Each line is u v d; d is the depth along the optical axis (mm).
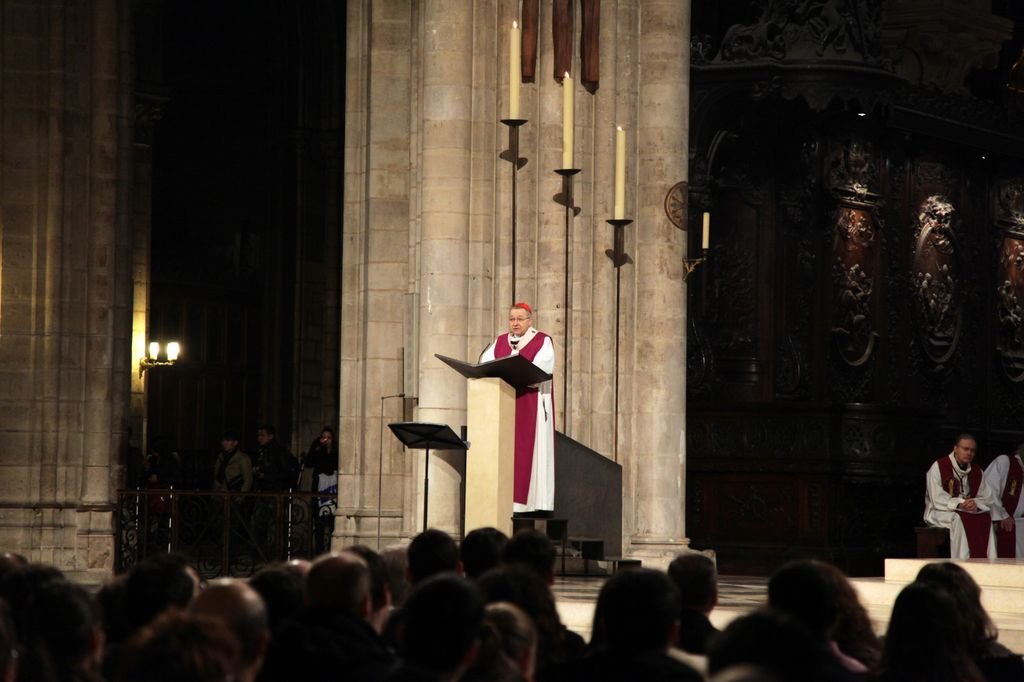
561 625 11625
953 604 10969
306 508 32062
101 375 30719
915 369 44031
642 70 27594
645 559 26547
